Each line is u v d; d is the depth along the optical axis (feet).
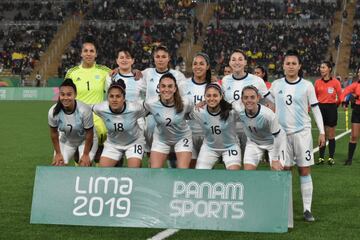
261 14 148.56
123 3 156.46
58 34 149.07
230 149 24.27
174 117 23.66
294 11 147.64
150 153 26.55
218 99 22.81
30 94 124.67
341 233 20.86
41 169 22.17
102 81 28.50
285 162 23.06
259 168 36.19
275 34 140.67
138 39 144.05
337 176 33.35
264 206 20.81
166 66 27.02
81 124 24.41
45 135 56.24
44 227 21.47
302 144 23.35
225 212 20.90
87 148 24.76
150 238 20.12
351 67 129.39
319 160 38.22
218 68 131.34
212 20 150.20
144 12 153.38
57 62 139.95
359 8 145.69
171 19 150.71
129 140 24.59
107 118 23.85
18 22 153.79
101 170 21.86
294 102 23.34
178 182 21.36
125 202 21.45
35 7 156.15
